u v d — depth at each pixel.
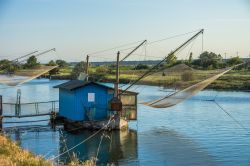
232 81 86.12
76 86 38.06
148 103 37.81
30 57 44.84
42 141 31.92
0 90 87.88
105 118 38.22
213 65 103.25
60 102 42.91
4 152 16.73
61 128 38.19
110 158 26.47
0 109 37.22
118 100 35.81
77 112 37.72
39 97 69.81
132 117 38.06
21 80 43.25
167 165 24.58
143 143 31.00
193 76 34.53
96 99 38.19
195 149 28.80
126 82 98.44
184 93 34.03
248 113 47.03
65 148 29.23
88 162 19.45
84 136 34.03
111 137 33.47
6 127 38.56
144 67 123.69
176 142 31.14
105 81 103.94
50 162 15.80
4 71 45.41
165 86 73.12
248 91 76.94
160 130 36.72
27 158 15.85
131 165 24.72
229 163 24.91
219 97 65.88
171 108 52.75
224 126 38.62
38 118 44.34
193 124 40.00
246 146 29.58
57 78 130.50
